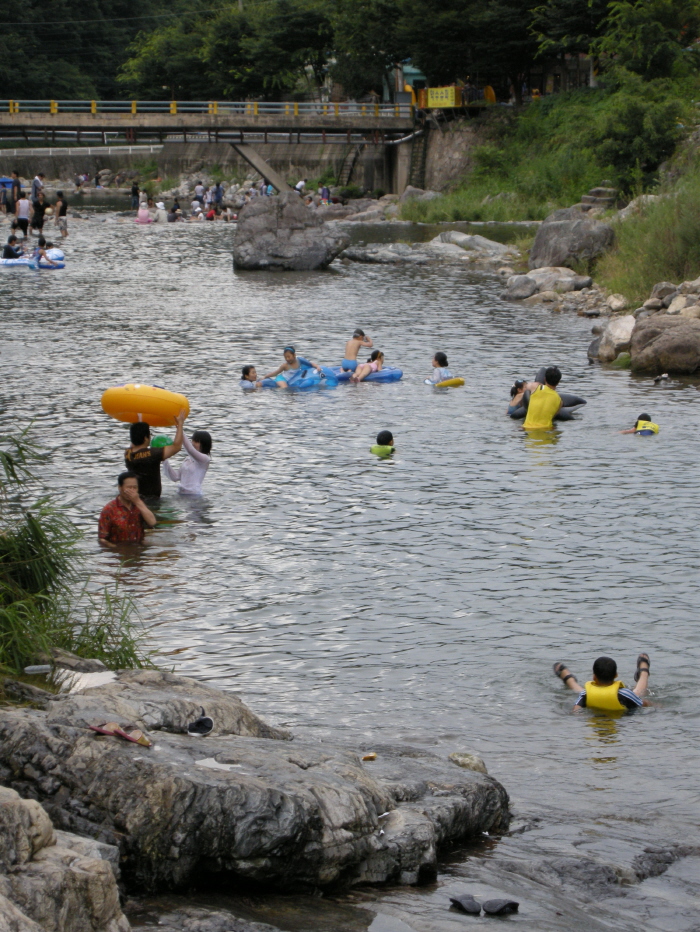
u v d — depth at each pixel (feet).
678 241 102.27
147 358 78.02
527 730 25.63
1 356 77.46
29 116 222.69
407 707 26.78
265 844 15.97
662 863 18.83
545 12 221.05
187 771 16.61
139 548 39.24
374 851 17.07
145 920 14.78
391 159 260.01
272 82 301.84
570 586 35.53
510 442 55.42
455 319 99.04
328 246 140.87
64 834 15.44
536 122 227.40
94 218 217.77
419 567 37.40
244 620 32.71
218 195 231.30
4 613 24.41
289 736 22.40
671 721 26.22
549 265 125.18
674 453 52.85
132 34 420.77
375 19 247.91
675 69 199.31
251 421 59.88
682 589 35.09
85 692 20.92
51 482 46.68
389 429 58.34
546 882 17.78
